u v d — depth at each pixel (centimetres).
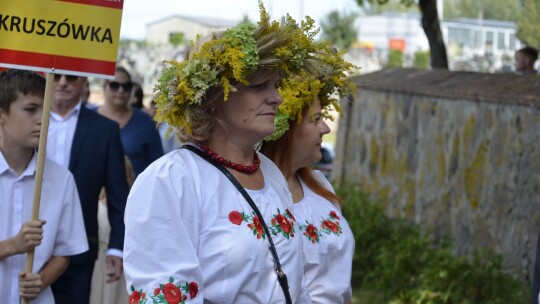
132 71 2778
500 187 796
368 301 776
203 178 297
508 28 3672
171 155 297
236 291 290
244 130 305
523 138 770
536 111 755
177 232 286
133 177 674
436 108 909
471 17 4066
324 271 376
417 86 936
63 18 411
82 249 428
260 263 294
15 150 410
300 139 382
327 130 389
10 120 404
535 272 420
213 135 307
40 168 390
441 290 722
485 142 821
